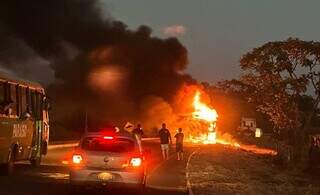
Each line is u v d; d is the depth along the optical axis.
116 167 14.73
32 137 21.97
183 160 33.22
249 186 20.17
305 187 22.50
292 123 35.06
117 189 16.56
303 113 35.09
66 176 19.80
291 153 35.44
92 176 14.66
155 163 30.19
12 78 19.16
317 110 35.06
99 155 14.76
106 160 14.73
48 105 24.45
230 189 18.91
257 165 33.97
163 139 33.16
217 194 17.33
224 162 33.59
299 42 33.69
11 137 19.03
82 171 14.64
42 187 16.38
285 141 37.56
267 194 19.19
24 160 21.34
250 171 29.38
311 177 29.67
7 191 15.15
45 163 25.61
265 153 49.66
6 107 18.19
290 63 34.16
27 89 21.20
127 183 14.71
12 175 19.61
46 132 24.48
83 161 14.74
